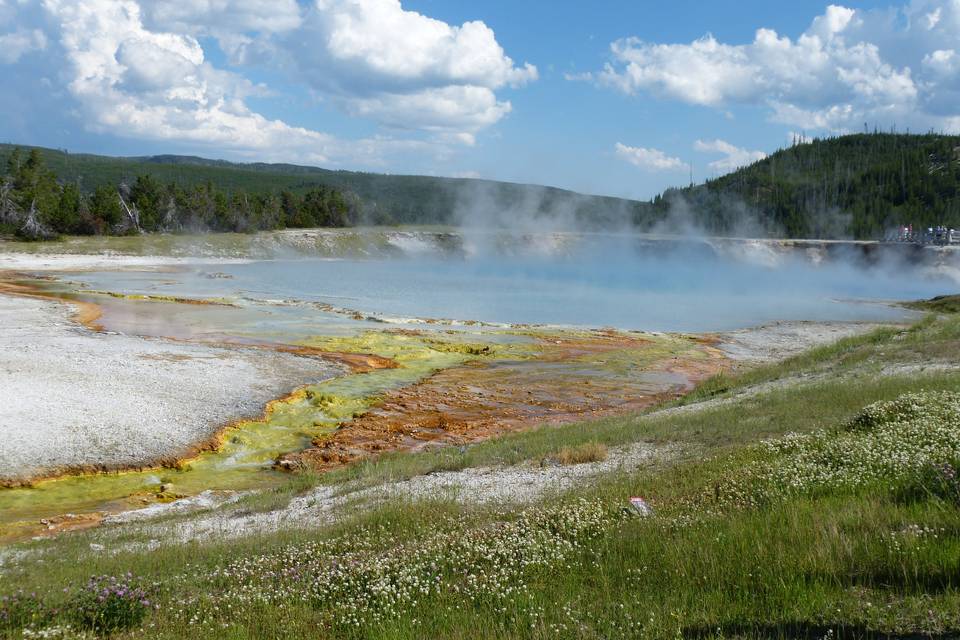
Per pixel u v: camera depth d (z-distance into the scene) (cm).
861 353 2898
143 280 8000
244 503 1722
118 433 2334
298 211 15800
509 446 2014
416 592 796
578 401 3231
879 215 16475
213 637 709
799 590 627
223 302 6162
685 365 4109
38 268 8725
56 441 2212
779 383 2602
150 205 12875
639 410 2856
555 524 1048
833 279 11281
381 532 1173
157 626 765
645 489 1273
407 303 7112
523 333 5047
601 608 672
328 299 7081
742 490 1160
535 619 657
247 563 1023
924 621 538
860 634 533
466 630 654
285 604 798
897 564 650
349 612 745
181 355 3591
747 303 7831
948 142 19762
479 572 857
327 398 3011
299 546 1122
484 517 1202
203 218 13612
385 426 2727
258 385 3138
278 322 5088
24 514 1819
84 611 795
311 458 2319
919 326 3725
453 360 4056
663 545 846
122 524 1639
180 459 2239
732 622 587
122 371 3089
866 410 1593
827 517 830
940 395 1633
